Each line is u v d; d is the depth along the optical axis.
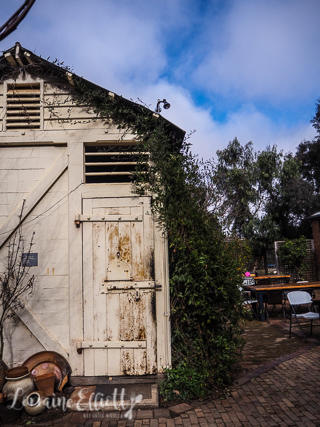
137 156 5.06
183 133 5.12
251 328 8.12
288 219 23.42
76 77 4.79
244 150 21.59
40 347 4.62
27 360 4.45
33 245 4.76
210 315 4.53
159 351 4.55
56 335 4.62
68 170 4.85
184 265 4.66
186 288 4.61
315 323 8.39
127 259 4.69
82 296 4.61
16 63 4.91
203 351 4.62
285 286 8.98
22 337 4.63
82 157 4.88
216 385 4.58
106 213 4.77
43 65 4.86
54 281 4.71
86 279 4.65
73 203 4.78
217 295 4.54
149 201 4.80
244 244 6.60
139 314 4.59
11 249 4.74
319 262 16.66
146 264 4.68
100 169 6.61
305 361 5.51
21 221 4.79
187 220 4.68
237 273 4.87
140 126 4.95
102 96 4.85
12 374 4.03
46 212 4.82
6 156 4.91
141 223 4.76
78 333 4.55
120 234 4.73
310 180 27.50
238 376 4.95
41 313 4.65
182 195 4.86
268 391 4.41
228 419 3.73
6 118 4.93
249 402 4.12
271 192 22.19
